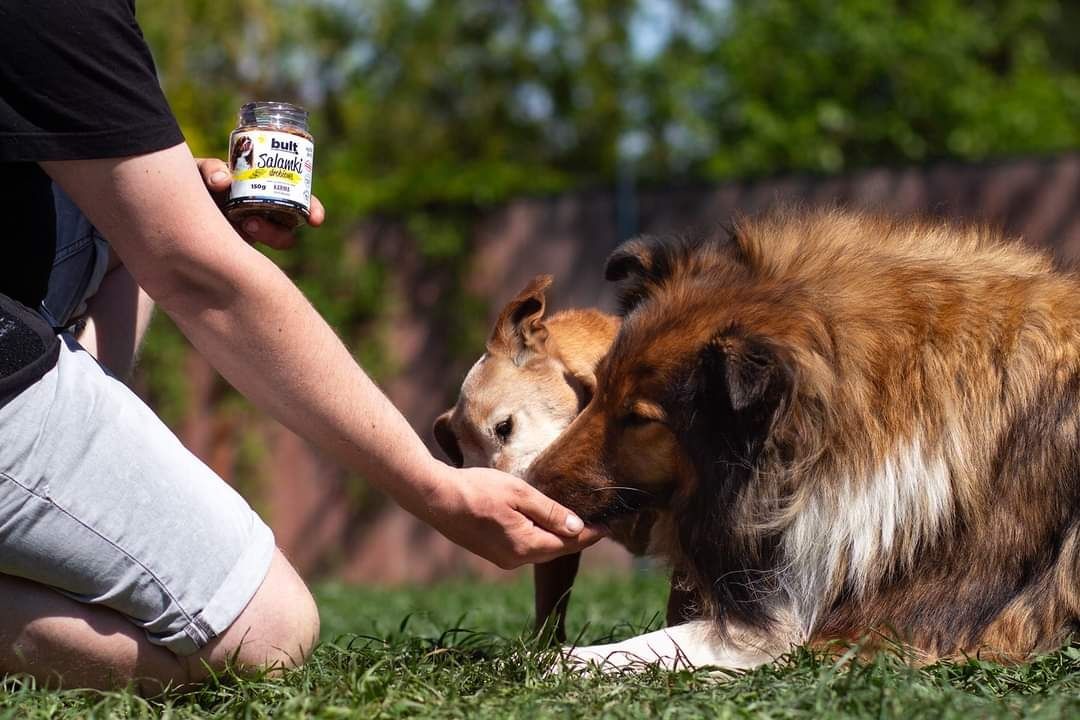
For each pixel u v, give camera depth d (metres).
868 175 3.75
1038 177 3.59
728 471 1.56
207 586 1.43
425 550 4.30
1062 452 1.54
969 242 1.71
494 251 4.26
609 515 1.64
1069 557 1.52
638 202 4.05
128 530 1.39
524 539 1.55
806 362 1.52
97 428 1.39
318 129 6.38
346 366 1.46
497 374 2.27
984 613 1.53
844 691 1.31
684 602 1.68
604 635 1.86
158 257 1.39
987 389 1.56
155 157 1.37
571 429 1.67
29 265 1.42
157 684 1.44
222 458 4.44
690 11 6.73
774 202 1.84
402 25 6.99
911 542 1.54
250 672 1.46
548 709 1.31
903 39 5.78
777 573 1.56
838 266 1.62
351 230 4.41
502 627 2.08
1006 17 6.34
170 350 4.41
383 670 1.45
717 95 6.32
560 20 6.91
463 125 7.00
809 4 5.96
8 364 1.35
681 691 1.37
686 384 1.57
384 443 1.47
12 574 1.41
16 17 1.32
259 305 1.41
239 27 5.61
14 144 1.33
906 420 1.54
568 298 4.13
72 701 1.39
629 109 6.82
